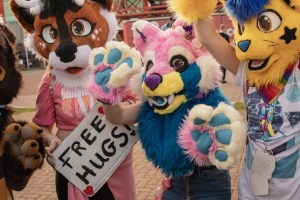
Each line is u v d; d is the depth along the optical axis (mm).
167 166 2436
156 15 16844
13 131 2557
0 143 2660
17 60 2875
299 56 2287
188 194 2574
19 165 2625
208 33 2471
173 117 2441
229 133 2051
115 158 2910
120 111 2701
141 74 2539
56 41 2867
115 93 2477
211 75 2361
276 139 2326
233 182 4680
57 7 2834
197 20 2434
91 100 2916
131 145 2920
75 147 2900
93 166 2904
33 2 2861
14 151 2605
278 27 2205
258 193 2404
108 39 3053
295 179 2324
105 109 2699
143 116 2611
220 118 2086
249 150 2477
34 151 2580
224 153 2076
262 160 2367
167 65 2393
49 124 2994
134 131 2904
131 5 17781
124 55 2480
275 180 2361
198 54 2422
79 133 2896
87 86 2568
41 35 2914
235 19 2348
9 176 2764
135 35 2598
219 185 2555
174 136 2406
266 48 2217
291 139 2301
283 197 2367
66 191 3010
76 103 2910
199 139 2195
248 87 2477
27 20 3016
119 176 3000
